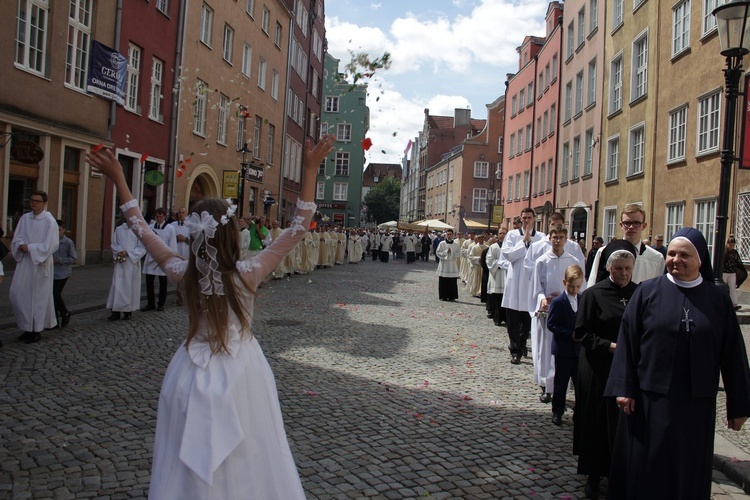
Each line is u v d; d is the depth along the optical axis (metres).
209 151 25.34
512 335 8.84
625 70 23.72
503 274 12.30
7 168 14.72
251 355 2.84
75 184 17.67
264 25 32.38
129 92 19.83
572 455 5.18
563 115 32.59
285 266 21.50
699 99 17.95
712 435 3.56
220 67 26.05
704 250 3.70
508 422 6.00
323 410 5.98
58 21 16.20
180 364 2.77
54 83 16.23
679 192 19.09
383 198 93.38
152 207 21.73
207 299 2.77
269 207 34.09
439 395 6.82
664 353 3.58
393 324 11.95
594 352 4.60
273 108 34.38
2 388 6.16
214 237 2.79
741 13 6.93
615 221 24.42
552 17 36.06
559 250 6.98
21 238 8.38
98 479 4.16
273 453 2.79
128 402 5.89
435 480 4.47
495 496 4.27
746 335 11.79
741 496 4.48
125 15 19.02
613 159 25.33
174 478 2.60
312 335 10.20
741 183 15.78
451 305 15.84
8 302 11.30
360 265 35.03
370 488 4.26
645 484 3.55
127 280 10.50
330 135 2.91
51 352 7.89
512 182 45.22
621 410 3.84
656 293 3.72
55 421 5.27
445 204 68.25
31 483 4.07
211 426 2.61
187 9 22.56
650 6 21.55
